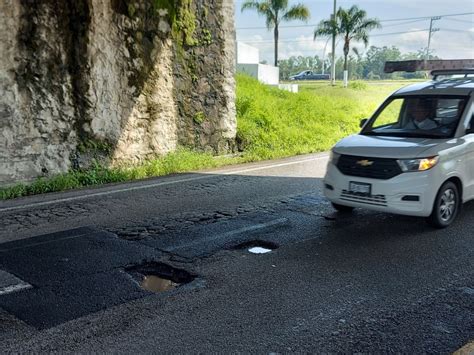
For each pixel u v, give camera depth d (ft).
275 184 32.17
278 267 17.57
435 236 20.94
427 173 20.43
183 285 16.08
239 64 108.06
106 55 35.78
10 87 30.78
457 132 22.26
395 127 24.31
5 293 15.35
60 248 19.63
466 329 13.10
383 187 20.56
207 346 12.28
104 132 36.35
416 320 13.60
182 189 30.94
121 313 14.07
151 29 38.50
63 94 33.63
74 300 14.89
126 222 23.38
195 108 42.88
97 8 34.68
